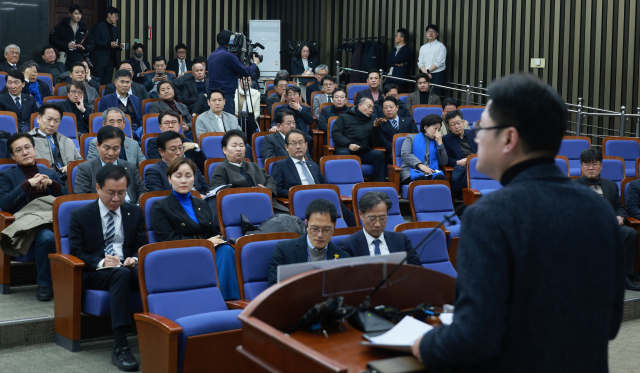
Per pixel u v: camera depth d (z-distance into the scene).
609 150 6.41
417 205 4.69
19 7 9.40
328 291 1.65
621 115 7.18
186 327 2.61
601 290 1.21
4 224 3.75
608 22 7.97
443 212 4.77
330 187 4.46
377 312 1.63
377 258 1.72
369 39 11.55
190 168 3.68
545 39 8.68
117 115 5.30
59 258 3.27
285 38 13.53
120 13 11.83
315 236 2.88
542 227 1.16
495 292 1.12
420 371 1.25
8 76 6.16
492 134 1.26
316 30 12.65
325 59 12.43
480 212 1.19
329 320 1.60
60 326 3.32
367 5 11.64
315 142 7.14
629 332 4.08
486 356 1.13
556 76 8.55
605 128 8.02
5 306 3.58
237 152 4.72
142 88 7.74
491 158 1.28
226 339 2.70
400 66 10.33
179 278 2.89
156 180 4.37
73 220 3.32
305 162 5.27
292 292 1.59
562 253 1.17
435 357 1.19
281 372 1.38
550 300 1.16
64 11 11.43
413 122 6.85
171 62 11.38
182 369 2.60
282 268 1.62
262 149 5.92
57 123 4.92
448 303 1.79
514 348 1.17
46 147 4.85
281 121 5.92
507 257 1.15
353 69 10.77
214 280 3.00
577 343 1.19
